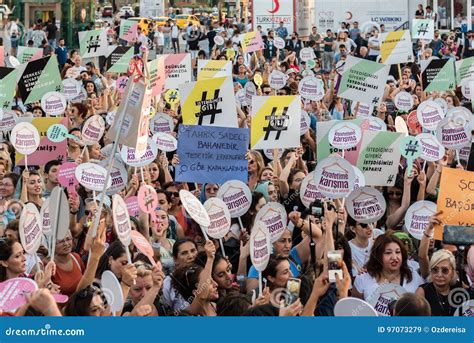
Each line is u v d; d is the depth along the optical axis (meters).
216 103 16.78
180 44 63.03
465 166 17.58
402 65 37.06
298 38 51.38
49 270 10.09
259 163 16.42
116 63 30.00
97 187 13.61
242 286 11.65
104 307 9.31
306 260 12.44
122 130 11.84
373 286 11.21
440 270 10.81
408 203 14.65
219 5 85.62
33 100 22.08
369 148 15.09
